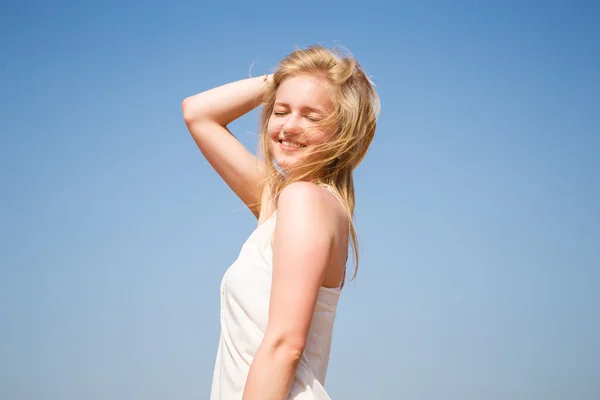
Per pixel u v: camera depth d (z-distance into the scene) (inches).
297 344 67.0
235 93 96.3
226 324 78.3
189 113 96.6
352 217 81.6
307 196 70.9
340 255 74.3
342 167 81.6
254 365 66.8
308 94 80.0
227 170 95.5
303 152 79.8
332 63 81.4
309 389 71.6
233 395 75.3
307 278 68.1
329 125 79.8
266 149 88.8
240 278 76.5
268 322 68.2
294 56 82.9
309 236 69.0
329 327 76.6
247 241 80.0
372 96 85.4
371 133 85.7
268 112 88.9
